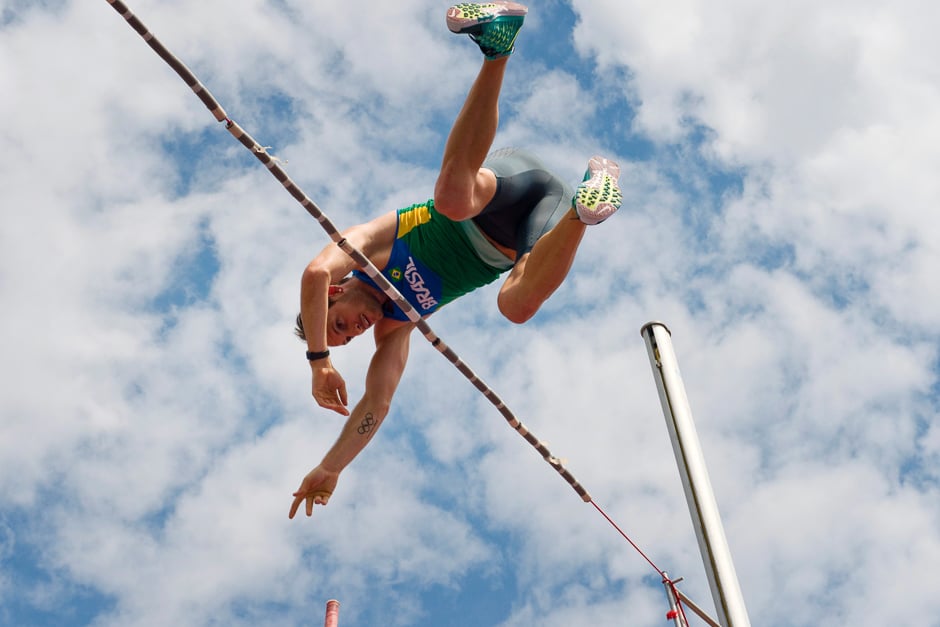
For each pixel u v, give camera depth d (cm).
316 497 699
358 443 701
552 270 614
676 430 648
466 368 687
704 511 623
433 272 667
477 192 626
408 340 721
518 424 725
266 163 581
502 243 670
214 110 567
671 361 670
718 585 604
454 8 555
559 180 680
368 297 683
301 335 746
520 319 637
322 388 634
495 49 565
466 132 588
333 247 648
